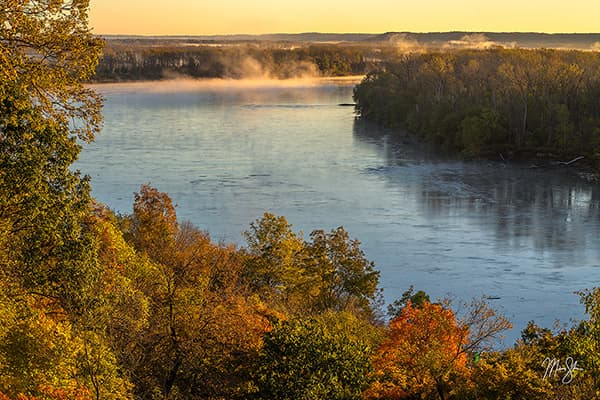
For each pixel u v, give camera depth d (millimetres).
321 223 86312
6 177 22094
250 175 117875
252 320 29297
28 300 23828
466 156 136375
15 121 20625
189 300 26984
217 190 105125
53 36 18875
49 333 21078
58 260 24219
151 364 26172
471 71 196375
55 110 20469
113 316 25656
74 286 24375
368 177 117500
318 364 25797
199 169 123125
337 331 35250
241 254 53781
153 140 163000
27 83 19250
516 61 193375
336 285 54500
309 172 121688
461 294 61812
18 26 18281
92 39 19750
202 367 26375
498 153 136375
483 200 100000
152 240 50906
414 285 64312
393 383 27734
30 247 23766
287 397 25062
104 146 152000
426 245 76938
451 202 98625
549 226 85312
